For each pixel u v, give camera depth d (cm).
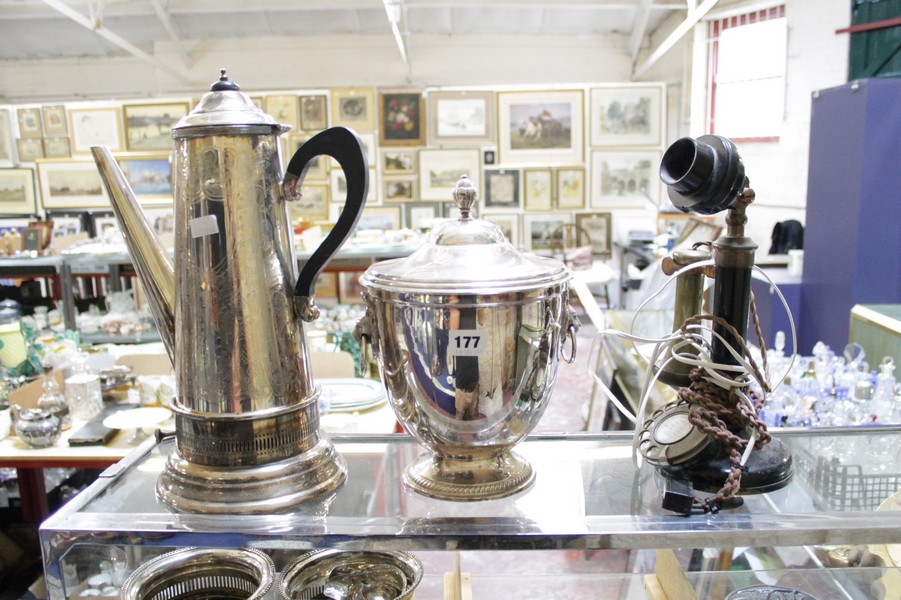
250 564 79
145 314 372
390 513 72
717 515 71
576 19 686
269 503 73
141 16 657
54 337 276
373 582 82
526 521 70
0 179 603
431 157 623
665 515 71
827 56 503
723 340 77
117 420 188
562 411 381
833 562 99
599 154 630
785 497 76
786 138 537
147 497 77
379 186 624
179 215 74
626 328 249
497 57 721
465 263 70
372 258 369
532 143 627
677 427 80
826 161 284
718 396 78
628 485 79
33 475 209
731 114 576
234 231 73
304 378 79
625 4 612
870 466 85
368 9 653
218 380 73
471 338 67
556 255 627
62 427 193
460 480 76
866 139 259
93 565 76
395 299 69
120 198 80
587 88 620
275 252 76
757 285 322
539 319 69
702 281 87
